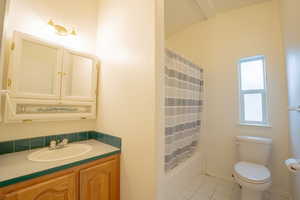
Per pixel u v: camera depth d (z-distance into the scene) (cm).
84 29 165
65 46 142
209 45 232
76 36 158
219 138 217
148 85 113
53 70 134
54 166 92
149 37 115
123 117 133
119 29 143
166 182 142
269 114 180
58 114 136
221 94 218
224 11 219
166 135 154
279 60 176
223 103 216
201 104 230
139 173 116
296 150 126
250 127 193
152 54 112
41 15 132
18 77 113
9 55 110
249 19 200
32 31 126
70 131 152
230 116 209
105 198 120
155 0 113
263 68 194
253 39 196
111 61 151
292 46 119
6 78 111
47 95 128
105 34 162
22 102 114
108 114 151
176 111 170
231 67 211
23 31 121
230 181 202
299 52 99
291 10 118
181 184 169
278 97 175
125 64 134
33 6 128
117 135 138
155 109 109
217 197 166
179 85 177
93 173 112
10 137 116
